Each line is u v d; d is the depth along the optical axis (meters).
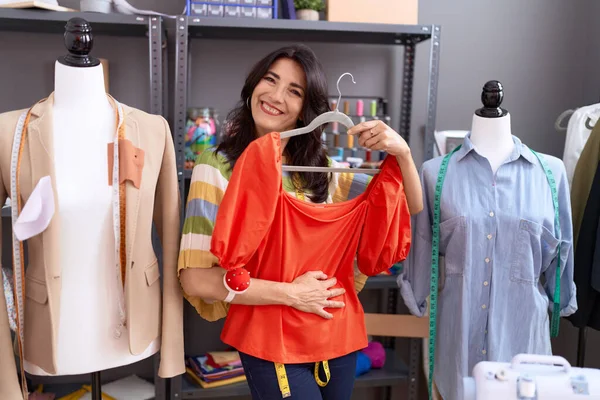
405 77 2.59
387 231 1.47
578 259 2.05
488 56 2.69
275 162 1.33
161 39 2.10
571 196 2.13
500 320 1.72
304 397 1.43
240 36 2.44
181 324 1.56
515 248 1.71
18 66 2.38
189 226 1.46
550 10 2.70
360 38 2.47
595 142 2.07
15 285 1.39
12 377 1.40
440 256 1.94
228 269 1.36
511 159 1.73
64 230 1.39
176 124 2.12
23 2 1.95
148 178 1.45
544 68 2.72
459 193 1.74
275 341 1.42
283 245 1.44
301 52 1.56
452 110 2.69
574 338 2.75
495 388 1.11
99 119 1.44
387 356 2.64
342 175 1.67
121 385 2.44
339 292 1.48
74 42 1.38
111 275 1.44
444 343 1.78
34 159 1.35
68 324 1.41
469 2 2.65
